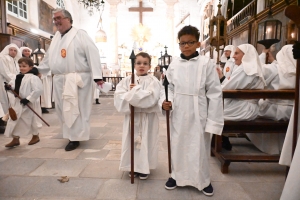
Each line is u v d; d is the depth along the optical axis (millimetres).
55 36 3672
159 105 2213
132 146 2301
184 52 2139
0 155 3156
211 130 2033
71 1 17297
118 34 19359
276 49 5180
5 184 2307
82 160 2984
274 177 2531
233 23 8695
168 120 2271
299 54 1781
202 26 17156
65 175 2527
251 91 2820
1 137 4145
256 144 3434
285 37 4773
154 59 17516
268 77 3340
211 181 2422
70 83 3430
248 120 3057
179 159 2141
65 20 3496
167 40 18875
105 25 19297
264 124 2924
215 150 3004
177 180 2150
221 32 6379
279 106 3123
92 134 4402
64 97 3406
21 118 3473
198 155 2066
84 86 3604
